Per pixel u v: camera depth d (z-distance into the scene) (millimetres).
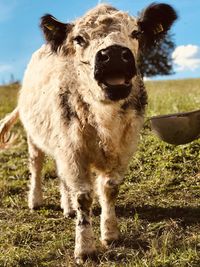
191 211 2006
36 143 2182
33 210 2229
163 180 2357
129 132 1704
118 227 1843
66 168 1706
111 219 1773
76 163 1690
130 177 2449
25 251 1727
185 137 1810
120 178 1769
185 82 9836
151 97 4508
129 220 1956
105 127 1651
